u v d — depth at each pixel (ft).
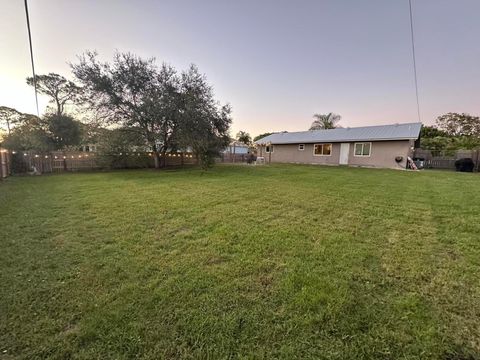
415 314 5.79
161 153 50.19
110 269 7.95
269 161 69.21
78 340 5.00
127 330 5.26
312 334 5.18
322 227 12.10
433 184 26.91
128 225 12.38
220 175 35.40
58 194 20.56
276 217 13.83
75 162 43.24
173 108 40.88
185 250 9.39
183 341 4.99
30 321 5.54
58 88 76.23
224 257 8.77
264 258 8.69
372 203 17.34
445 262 8.46
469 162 46.96
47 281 7.23
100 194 20.49
